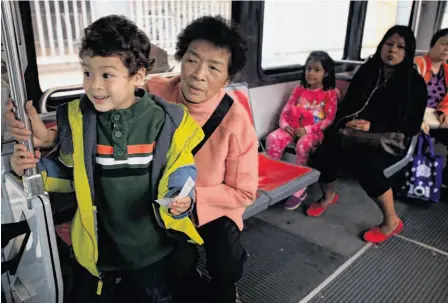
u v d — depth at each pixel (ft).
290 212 9.17
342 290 6.54
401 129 8.26
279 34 10.18
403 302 6.30
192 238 4.40
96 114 3.69
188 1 7.79
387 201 7.75
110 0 6.70
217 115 4.84
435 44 9.84
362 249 7.75
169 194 3.77
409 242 8.07
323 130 9.63
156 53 7.54
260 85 9.88
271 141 9.86
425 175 9.16
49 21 6.04
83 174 3.71
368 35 12.97
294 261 7.27
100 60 3.30
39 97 6.19
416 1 9.48
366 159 7.82
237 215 5.00
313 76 9.71
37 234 3.60
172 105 3.94
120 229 4.01
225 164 4.91
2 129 4.06
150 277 4.41
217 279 4.98
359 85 8.79
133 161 3.78
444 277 6.98
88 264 4.00
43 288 3.84
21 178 4.03
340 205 9.58
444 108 9.77
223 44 4.53
